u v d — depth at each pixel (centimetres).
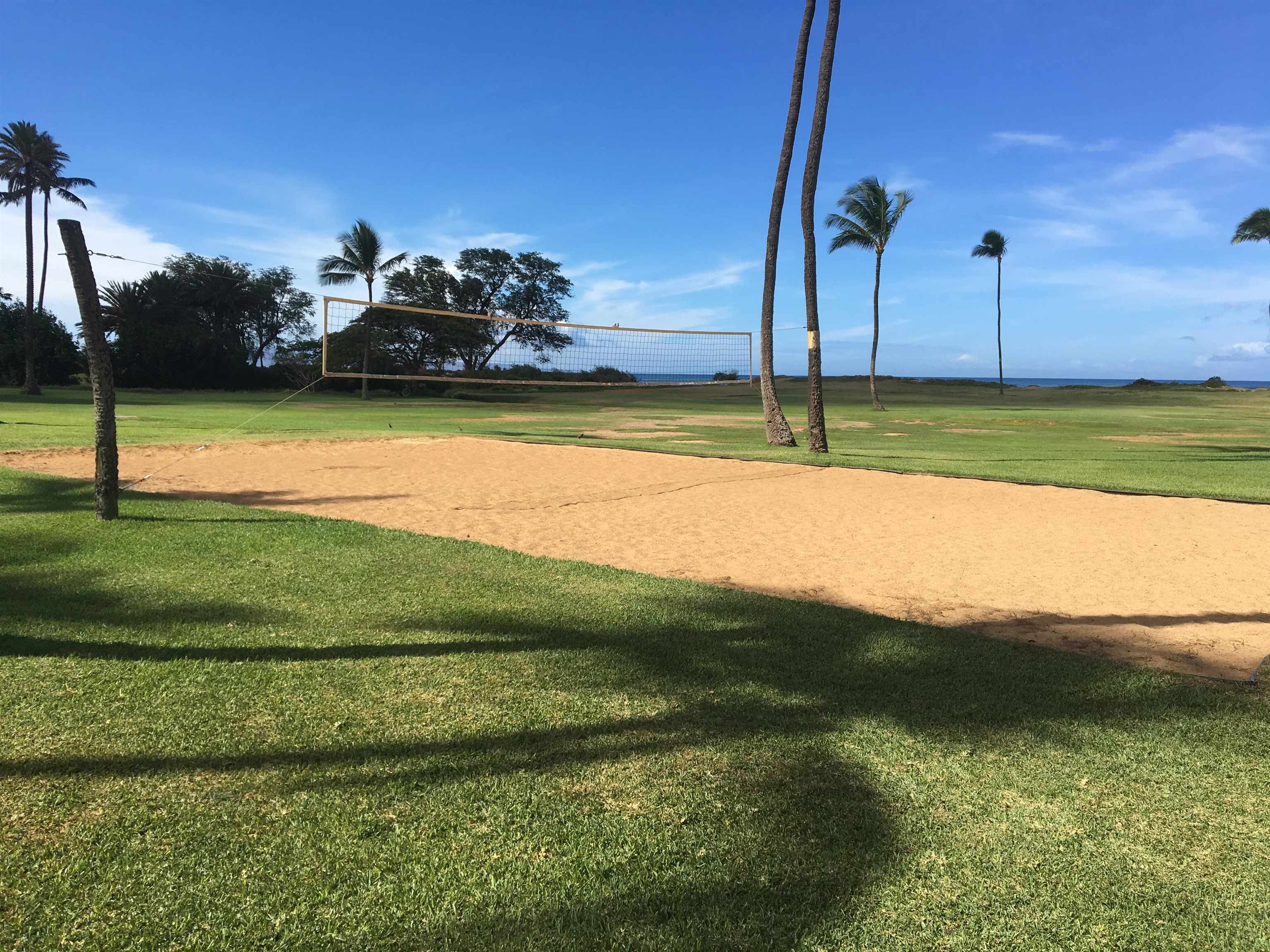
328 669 358
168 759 272
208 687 333
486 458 1270
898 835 237
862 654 393
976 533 728
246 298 5603
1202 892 214
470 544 624
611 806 250
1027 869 222
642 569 587
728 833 237
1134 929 199
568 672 361
